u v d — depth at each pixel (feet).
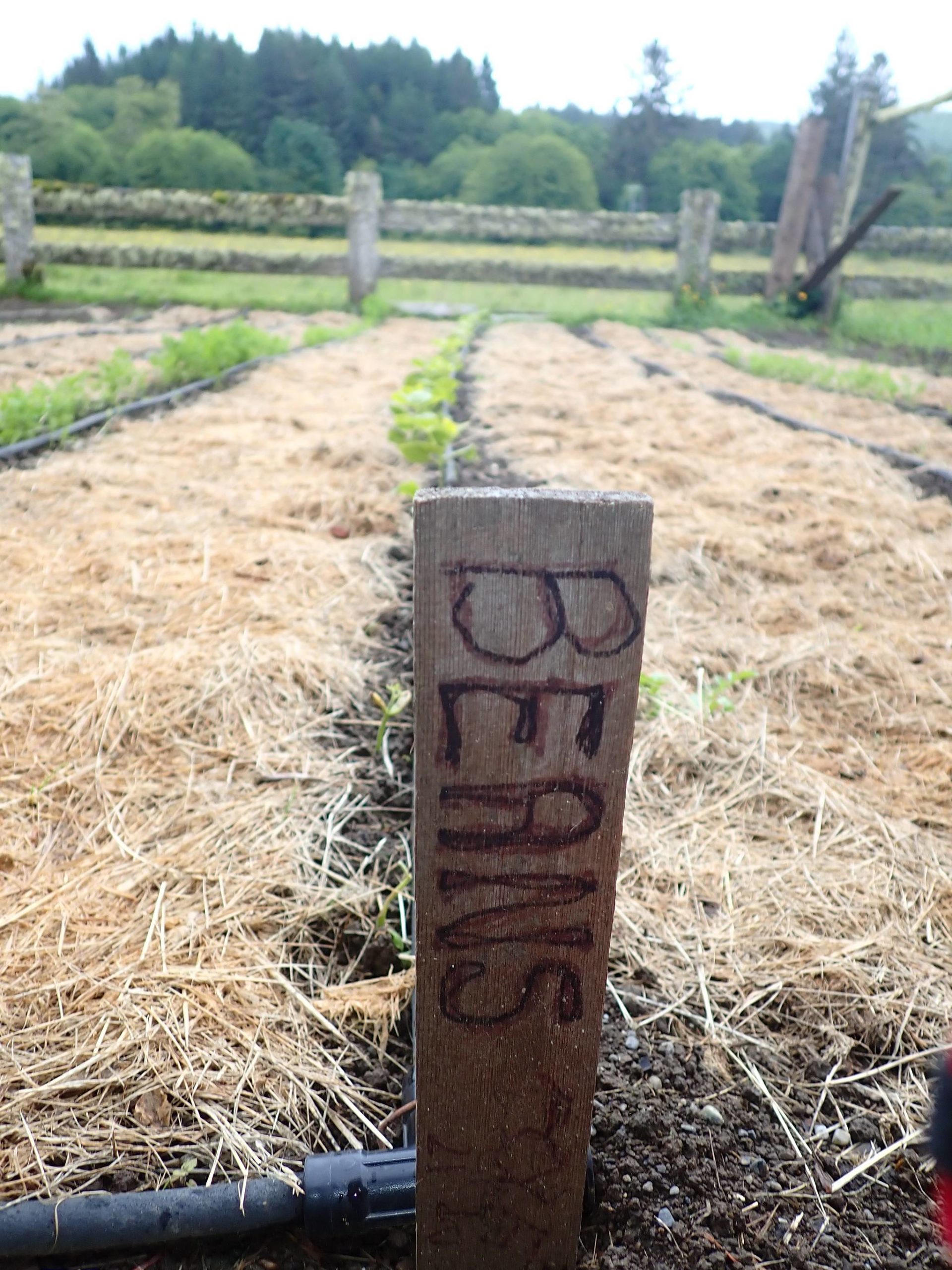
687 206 40.29
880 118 37.29
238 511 12.53
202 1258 4.49
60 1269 4.41
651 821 7.39
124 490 13.16
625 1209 4.72
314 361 24.97
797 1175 4.88
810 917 6.48
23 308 36.91
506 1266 4.35
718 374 26.25
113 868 6.55
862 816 7.47
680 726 8.44
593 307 42.24
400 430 14.12
